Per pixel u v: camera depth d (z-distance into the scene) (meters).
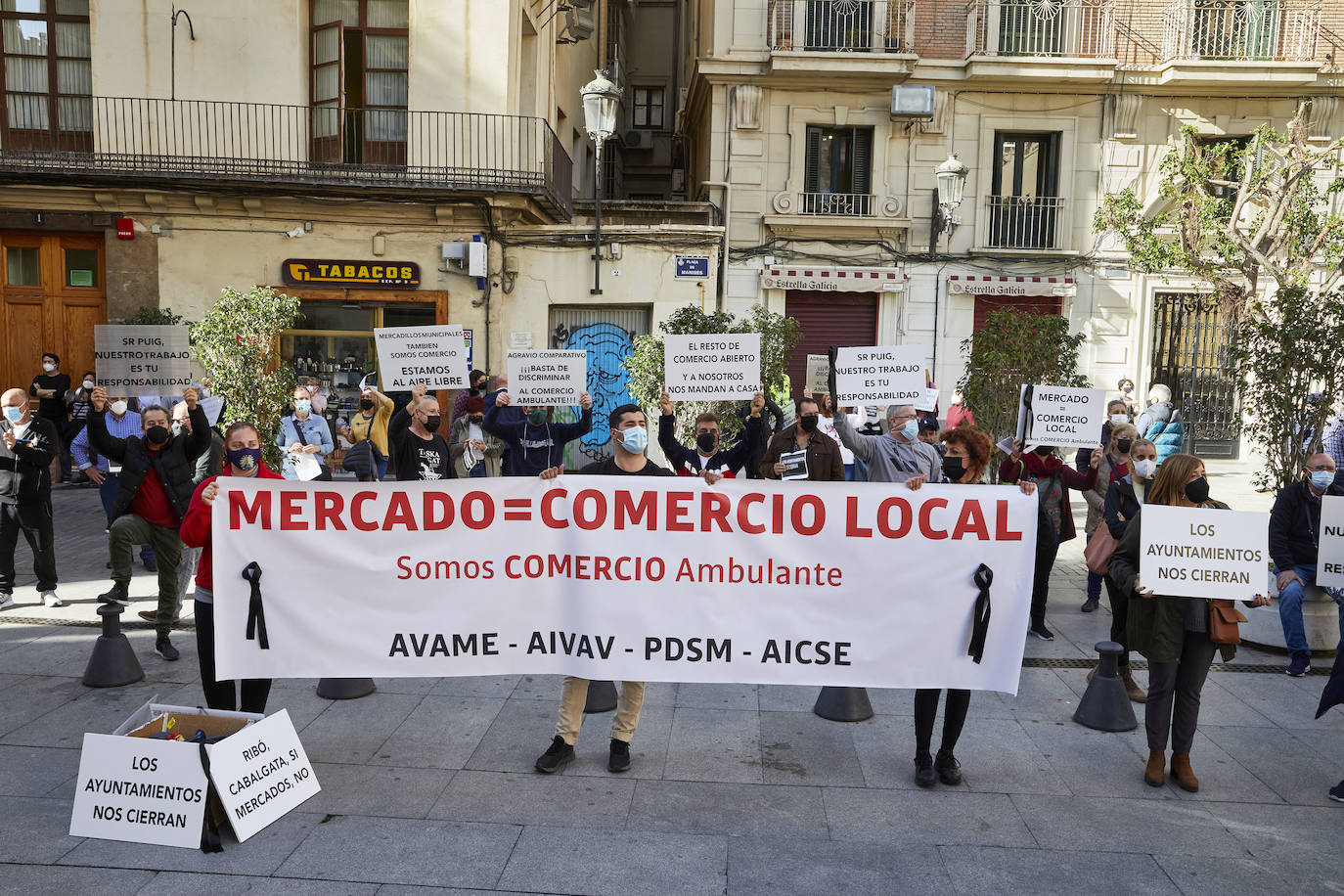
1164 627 4.60
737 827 4.20
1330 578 5.25
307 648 4.68
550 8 17.02
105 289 14.71
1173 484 4.70
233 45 14.35
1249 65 16.12
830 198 17.25
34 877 3.70
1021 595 4.67
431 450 7.16
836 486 4.70
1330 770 4.93
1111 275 17.16
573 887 3.70
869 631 4.72
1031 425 6.74
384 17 14.72
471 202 14.55
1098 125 16.97
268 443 10.14
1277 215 12.52
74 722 5.31
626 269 15.19
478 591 4.75
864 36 16.86
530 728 5.31
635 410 4.88
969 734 5.36
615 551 4.74
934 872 3.86
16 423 7.59
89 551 9.89
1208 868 3.93
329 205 14.48
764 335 11.34
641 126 24.00
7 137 14.52
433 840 4.04
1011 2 16.77
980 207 17.11
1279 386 7.11
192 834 3.92
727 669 4.75
